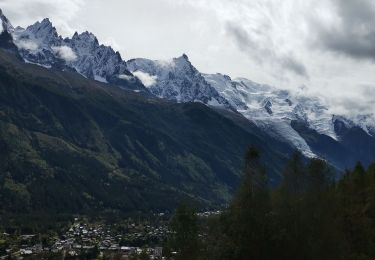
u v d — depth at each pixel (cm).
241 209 9775
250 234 9481
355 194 13400
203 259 10400
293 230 9650
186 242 10619
